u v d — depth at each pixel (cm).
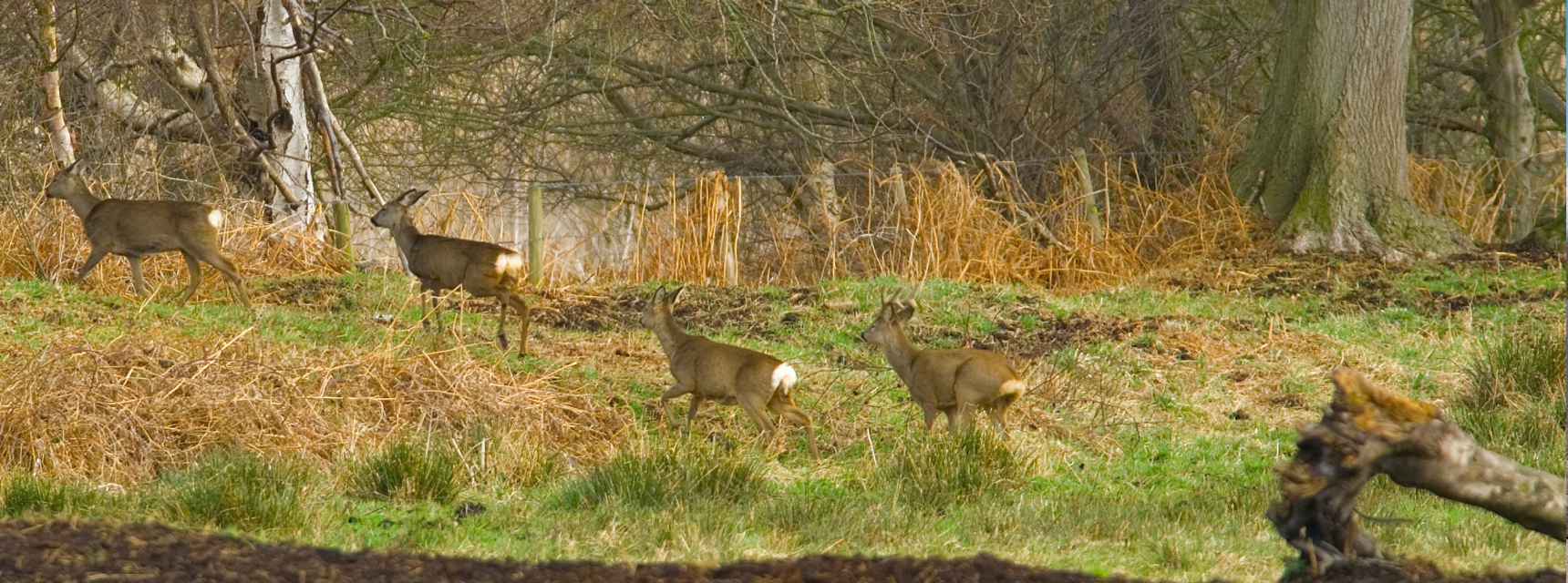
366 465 1241
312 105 2877
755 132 3803
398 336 1753
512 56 3466
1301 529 796
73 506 1095
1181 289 2428
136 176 2486
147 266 2106
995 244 2434
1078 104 3359
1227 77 3622
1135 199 2808
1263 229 2845
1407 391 1764
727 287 2291
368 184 2717
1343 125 2781
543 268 2355
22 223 2077
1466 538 1059
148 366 1437
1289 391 1786
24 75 2589
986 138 3331
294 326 1783
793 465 1429
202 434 1323
